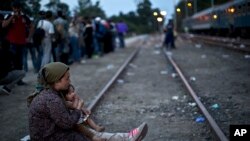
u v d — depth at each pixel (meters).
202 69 14.55
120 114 7.79
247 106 8.02
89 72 14.38
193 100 8.77
